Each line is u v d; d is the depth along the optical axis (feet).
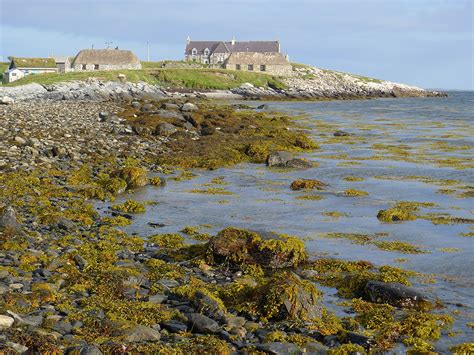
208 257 48.24
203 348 29.14
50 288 36.09
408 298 40.16
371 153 127.34
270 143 132.87
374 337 33.65
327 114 257.96
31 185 74.28
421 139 156.35
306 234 60.75
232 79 490.90
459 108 326.24
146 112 175.01
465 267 50.14
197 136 138.72
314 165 108.17
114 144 117.70
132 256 48.62
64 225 55.88
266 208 72.43
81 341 28.58
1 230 49.49
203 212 69.36
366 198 79.92
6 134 113.29
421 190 86.22
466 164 111.65
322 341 32.81
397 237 60.23
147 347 28.48
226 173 98.53
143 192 80.07
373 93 513.86
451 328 36.11
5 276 37.63
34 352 26.55
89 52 497.87
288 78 538.47
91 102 234.58
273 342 30.94
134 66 502.38
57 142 110.22
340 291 43.24
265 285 37.83
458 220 67.82
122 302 35.65
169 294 38.50
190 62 594.24
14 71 439.22
